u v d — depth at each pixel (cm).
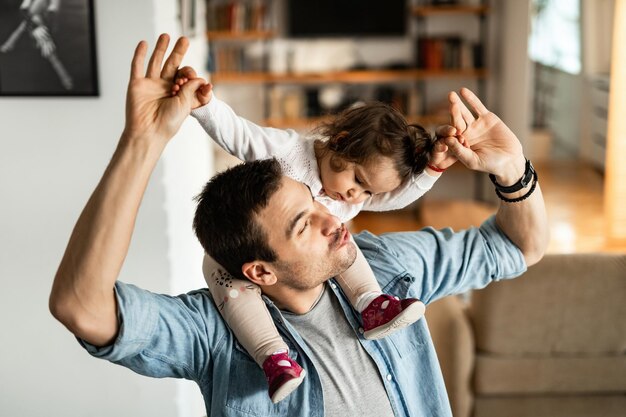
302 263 139
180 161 296
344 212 180
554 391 271
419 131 173
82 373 265
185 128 317
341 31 794
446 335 272
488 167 152
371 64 803
